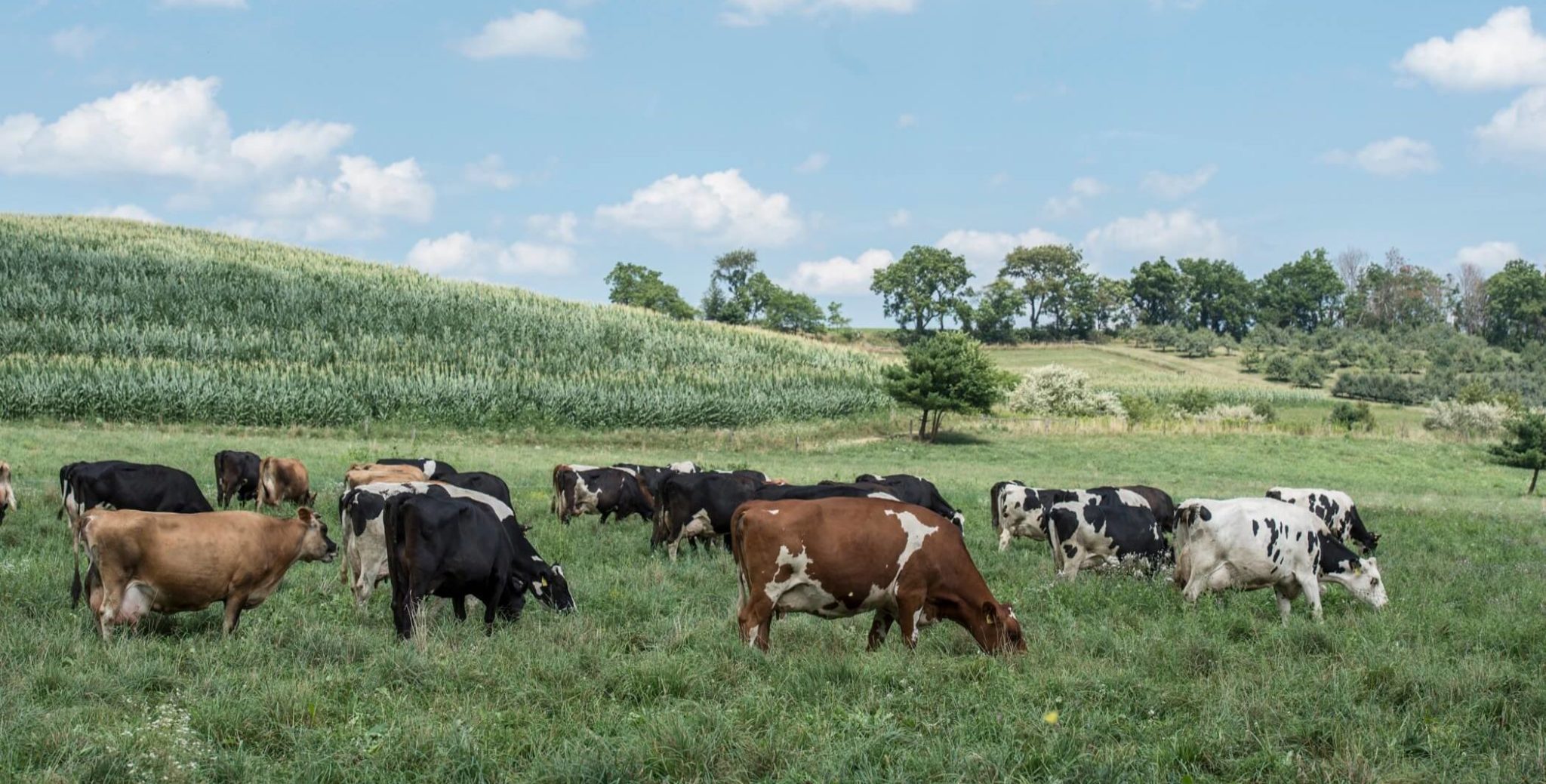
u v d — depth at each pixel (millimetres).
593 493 21156
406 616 10594
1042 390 70250
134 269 74875
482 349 66750
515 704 8211
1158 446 55469
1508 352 138500
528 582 11820
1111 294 162125
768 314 163250
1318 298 178625
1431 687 8672
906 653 9844
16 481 22984
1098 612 12633
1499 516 28359
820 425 57281
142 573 10109
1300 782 6875
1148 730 7746
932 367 55781
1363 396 99375
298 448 36531
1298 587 13023
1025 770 7008
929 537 10250
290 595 12516
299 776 6703
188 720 7398
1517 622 11656
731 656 9539
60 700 8008
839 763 6836
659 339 76438
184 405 45656
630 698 8461
